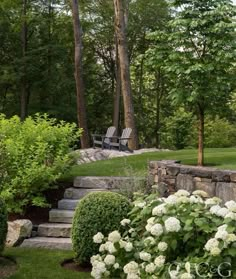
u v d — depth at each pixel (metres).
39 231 6.67
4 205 5.47
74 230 5.41
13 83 20.30
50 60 20.89
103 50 24.67
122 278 3.39
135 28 22.77
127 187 7.23
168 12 22.00
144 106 25.89
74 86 21.36
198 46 7.98
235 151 11.52
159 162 7.22
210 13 7.62
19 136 7.53
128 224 3.87
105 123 24.62
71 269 5.31
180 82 7.95
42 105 21.34
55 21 21.98
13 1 19.58
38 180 7.10
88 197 5.45
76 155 8.15
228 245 2.80
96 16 23.00
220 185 5.84
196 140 18.45
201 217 3.09
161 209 3.21
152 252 3.19
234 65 7.82
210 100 8.05
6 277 4.98
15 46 20.95
